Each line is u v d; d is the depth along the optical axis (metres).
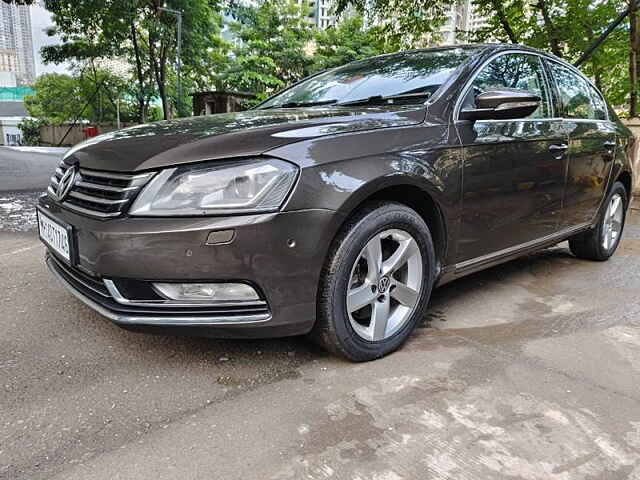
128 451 1.57
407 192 2.25
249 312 1.86
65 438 1.62
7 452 1.55
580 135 3.28
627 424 1.75
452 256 2.47
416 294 2.31
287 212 1.79
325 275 1.97
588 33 9.32
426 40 11.16
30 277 3.17
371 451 1.57
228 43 26.12
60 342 2.29
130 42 24.31
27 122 41.34
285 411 1.79
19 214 5.14
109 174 1.93
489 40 10.92
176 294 1.82
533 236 3.03
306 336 2.22
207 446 1.59
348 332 2.06
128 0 17.78
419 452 1.57
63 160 2.39
